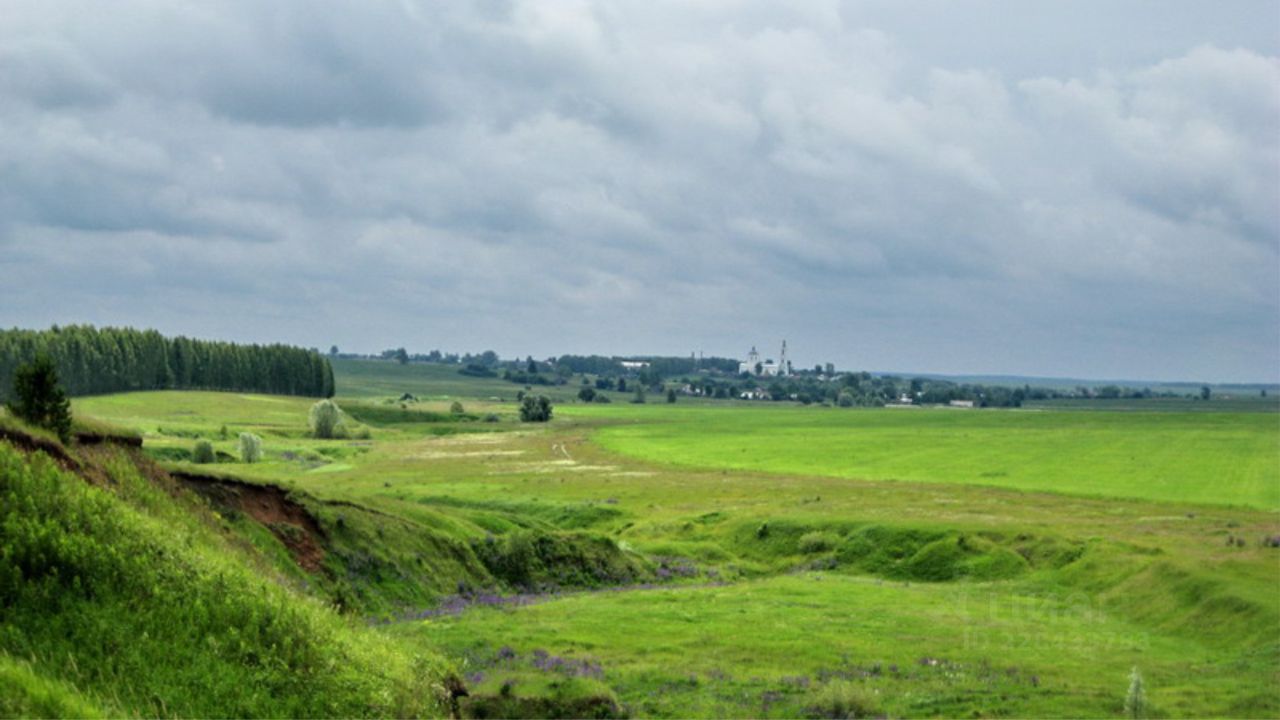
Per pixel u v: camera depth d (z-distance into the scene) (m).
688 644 41.78
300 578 42.34
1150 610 51.59
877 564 72.25
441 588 51.91
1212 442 184.25
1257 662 39.41
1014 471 132.62
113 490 30.41
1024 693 34.28
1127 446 176.25
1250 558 57.56
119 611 20.98
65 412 32.25
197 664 20.70
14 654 18.47
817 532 79.38
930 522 79.12
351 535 49.50
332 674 22.88
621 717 29.48
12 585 20.20
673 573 67.56
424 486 117.88
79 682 18.61
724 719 30.53
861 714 31.45
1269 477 121.44
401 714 23.31
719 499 105.69
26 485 23.06
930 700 33.28
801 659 39.56
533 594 56.69
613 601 52.50
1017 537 71.81
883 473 132.50
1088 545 66.75
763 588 58.94
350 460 155.75
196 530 32.97
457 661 32.69
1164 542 67.12
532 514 99.75
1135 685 30.77
